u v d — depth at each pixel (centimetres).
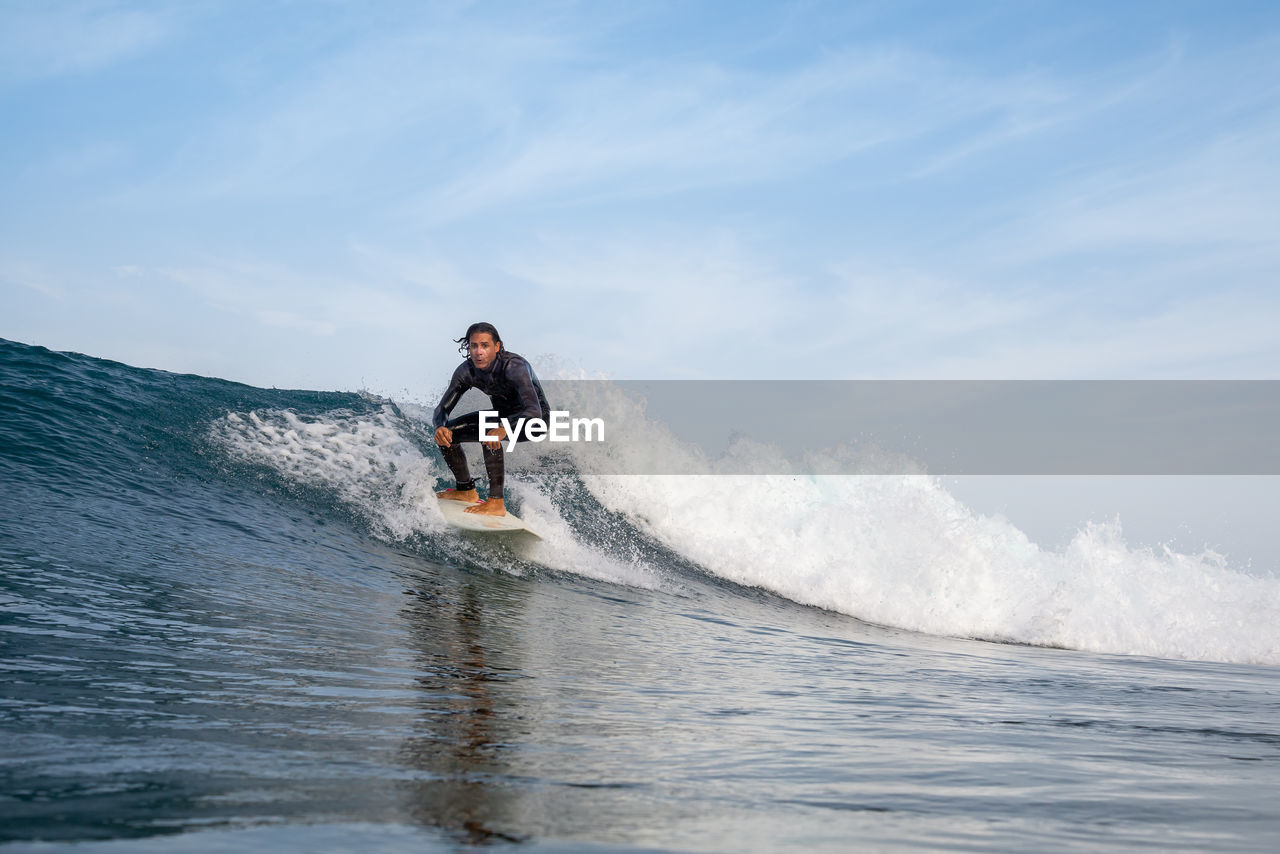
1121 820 179
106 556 444
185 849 127
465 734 232
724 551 923
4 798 147
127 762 177
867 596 899
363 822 147
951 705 374
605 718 274
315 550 575
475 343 678
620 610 625
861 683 436
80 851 123
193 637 330
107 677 257
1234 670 745
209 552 504
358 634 388
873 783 205
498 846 137
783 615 780
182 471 650
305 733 217
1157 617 944
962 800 191
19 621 314
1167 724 358
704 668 432
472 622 474
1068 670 611
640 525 929
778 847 146
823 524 976
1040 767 237
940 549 955
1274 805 202
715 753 231
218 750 193
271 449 738
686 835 150
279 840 133
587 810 164
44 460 596
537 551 750
